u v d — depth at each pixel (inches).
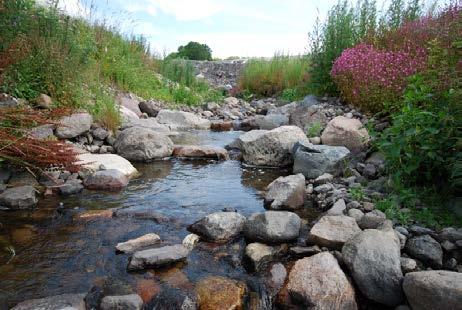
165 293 111.6
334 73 322.3
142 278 119.1
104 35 435.2
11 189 173.3
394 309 107.7
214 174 224.8
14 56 234.5
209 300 109.9
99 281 117.2
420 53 253.4
